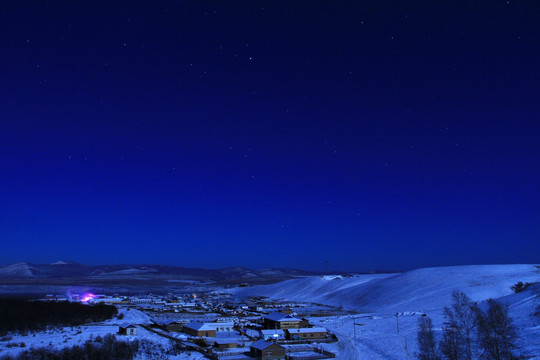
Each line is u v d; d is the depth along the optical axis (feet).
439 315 376.07
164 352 248.32
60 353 231.09
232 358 237.04
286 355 240.94
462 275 628.69
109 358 225.15
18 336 296.71
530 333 218.38
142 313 528.63
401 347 255.50
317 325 384.47
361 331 337.72
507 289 533.55
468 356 190.19
